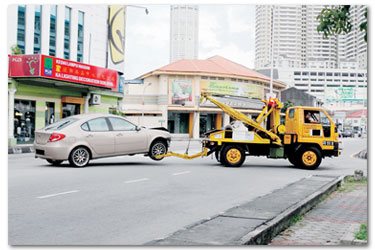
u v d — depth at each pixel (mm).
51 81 23547
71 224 5852
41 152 12422
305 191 8906
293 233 5945
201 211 6902
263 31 176750
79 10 28609
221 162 14961
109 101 32906
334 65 155250
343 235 5711
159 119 52219
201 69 53219
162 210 6918
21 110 23844
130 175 11094
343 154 26297
